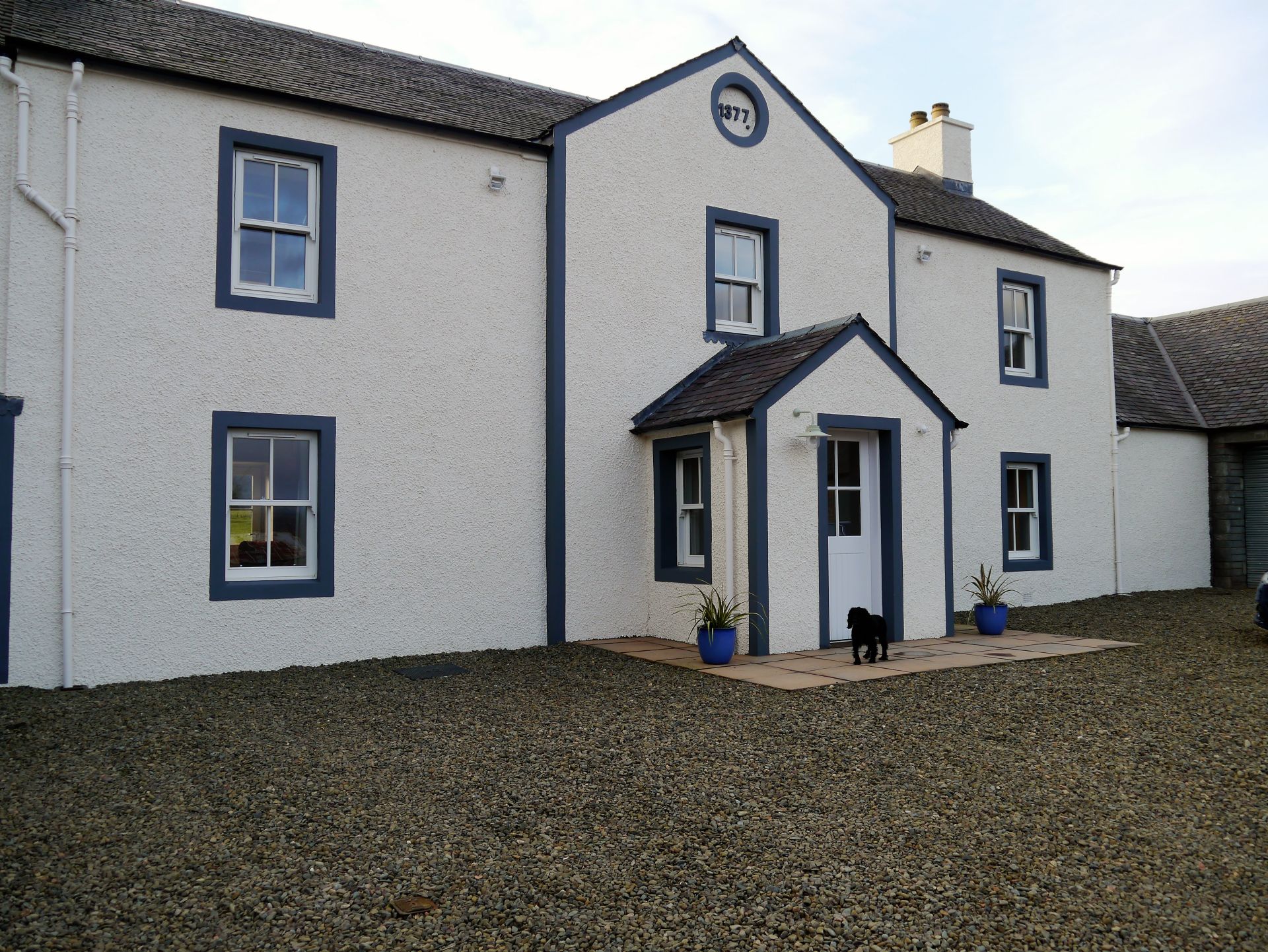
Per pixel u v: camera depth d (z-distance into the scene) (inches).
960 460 515.2
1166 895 136.1
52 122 294.0
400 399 348.5
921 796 180.1
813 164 454.6
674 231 410.9
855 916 130.0
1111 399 588.7
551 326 378.3
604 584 385.7
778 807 174.6
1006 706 254.1
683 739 222.1
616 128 397.4
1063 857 149.9
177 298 309.7
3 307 286.8
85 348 295.4
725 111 430.6
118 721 239.9
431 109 370.6
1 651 281.6
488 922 129.3
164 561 304.0
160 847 155.1
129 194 304.2
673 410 380.8
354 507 338.0
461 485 359.6
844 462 375.6
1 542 282.5
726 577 345.7
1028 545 550.6
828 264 455.5
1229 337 692.7
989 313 535.5
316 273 339.0
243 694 275.6
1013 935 124.3
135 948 121.8
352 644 335.6
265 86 323.9
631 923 128.8
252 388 320.8
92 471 294.8
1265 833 159.9
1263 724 231.5
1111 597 564.1
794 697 268.1
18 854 151.4
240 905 134.0
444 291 359.6
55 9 330.0
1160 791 182.2
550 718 245.4
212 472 312.7
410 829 163.6
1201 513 633.0
